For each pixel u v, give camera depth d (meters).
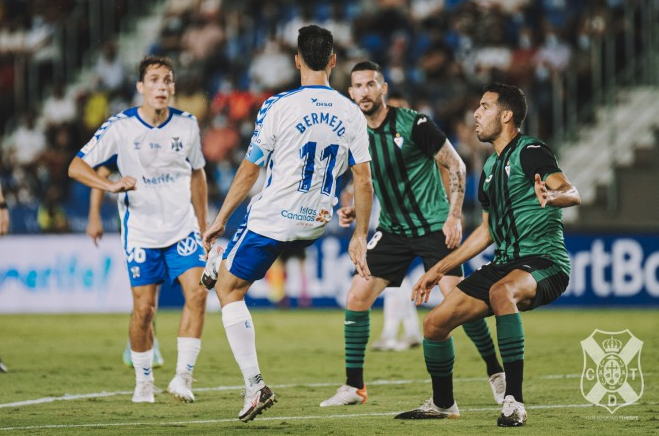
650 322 41.88
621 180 52.75
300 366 30.28
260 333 40.00
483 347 22.31
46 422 19.80
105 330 41.78
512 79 56.22
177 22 64.19
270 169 18.95
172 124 23.70
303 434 17.94
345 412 21.09
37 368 29.80
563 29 57.66
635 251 47.50
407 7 61.16
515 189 19.11
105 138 23.34
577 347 34.19
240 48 62.19
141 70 23.50
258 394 18.50
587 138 55.16
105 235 49.56
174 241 23.48
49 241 49.44
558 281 19.03
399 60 57.06
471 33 58.53
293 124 18.59
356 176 19.31
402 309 34.47
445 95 56.31
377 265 23.62
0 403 22.75
